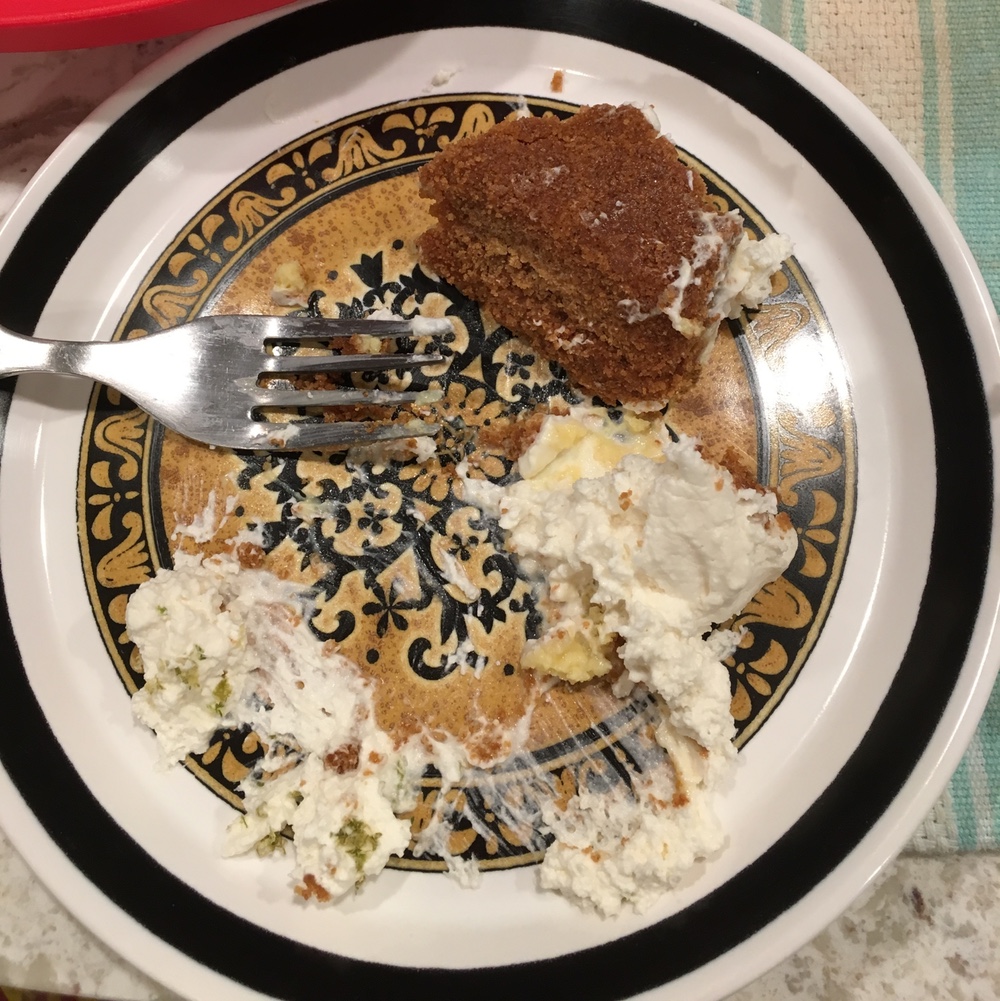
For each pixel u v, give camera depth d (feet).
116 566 0.66
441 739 0.64
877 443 0.67
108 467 0.66
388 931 0.61
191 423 0.65
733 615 0.64
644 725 0.64
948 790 0.65
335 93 0.69
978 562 0.63
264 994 0.59
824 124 0.67
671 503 0.60
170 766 0.63
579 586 0.65
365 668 0.65
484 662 0.65
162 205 0.68
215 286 0.69
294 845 0.62
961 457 0.64
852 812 0.61
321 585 0.66
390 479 0.67
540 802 0.63
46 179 0.65
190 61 0.66
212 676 0.64
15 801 0.60
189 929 0.60
